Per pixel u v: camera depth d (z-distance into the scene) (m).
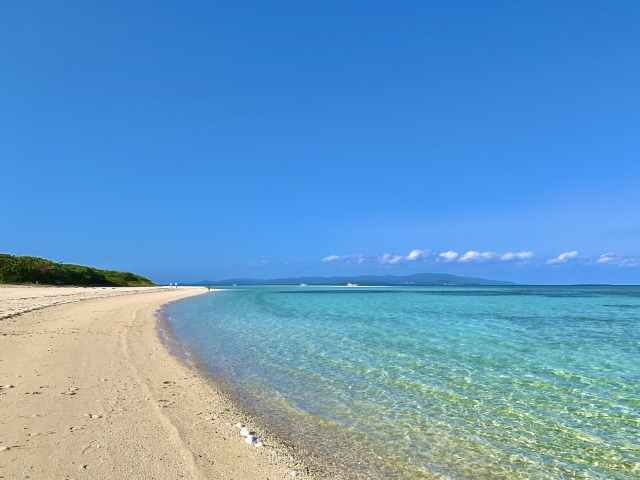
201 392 10.23
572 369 14.18
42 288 53.56
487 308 45.03
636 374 13.55
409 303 54.00
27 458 5.62
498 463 7.10
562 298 73.06
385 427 8.63
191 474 5.66
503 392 11.33
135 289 71.56
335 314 35.22
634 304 54.62
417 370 13.75
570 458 7.35
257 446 7.09
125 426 7.23
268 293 91.06
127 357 13.38
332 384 11.88
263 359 15.20
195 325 25.61
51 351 13.00
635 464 7.16
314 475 6.29
